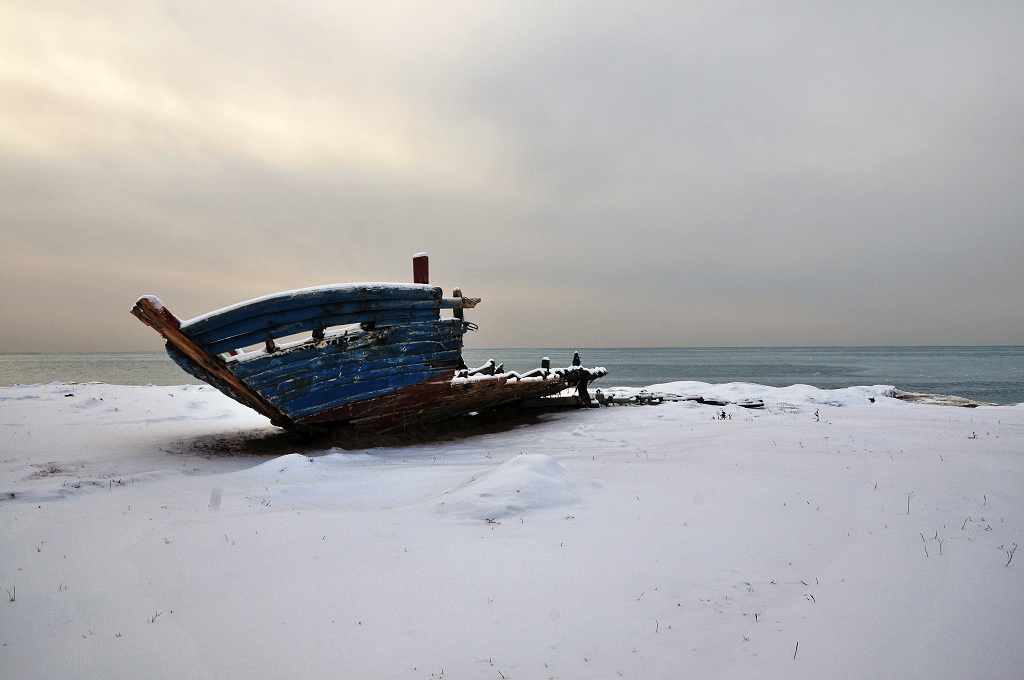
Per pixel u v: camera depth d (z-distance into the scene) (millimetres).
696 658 2744
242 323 8758
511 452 8805
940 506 5082
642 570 3771
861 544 4207
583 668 2672
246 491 6148
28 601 3469
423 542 4371
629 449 8555
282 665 2768
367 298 9773
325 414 9727
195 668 2762
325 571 3871
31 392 18172
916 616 3141
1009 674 2615
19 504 5527
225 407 16578
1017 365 78625
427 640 2951
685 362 97750
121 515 5199
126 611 3348
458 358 11570
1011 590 3436
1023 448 7645
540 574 3729
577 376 15055
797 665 2682
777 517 4832
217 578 3789
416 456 8773
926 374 55031
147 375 50031
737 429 9922
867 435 9031
